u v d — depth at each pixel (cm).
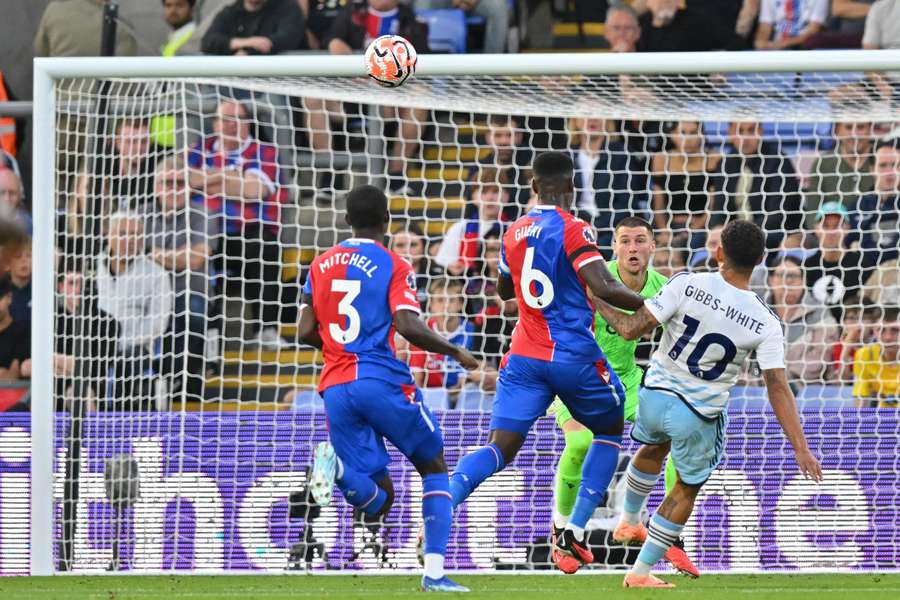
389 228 3725
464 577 2492
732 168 3612
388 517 2698
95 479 2681
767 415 2730
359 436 2005
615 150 3631
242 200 3316
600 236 3559
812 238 3444
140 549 2673
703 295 1980
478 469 2112
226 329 3528
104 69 2652
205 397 3403
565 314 2125
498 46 3950
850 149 3662
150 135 3425
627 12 3938
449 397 3189
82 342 2866
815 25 3922
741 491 2712
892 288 3391
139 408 2873
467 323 3316
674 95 3061
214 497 2703
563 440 2742
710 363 1992
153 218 3253
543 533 2716
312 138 3738
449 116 3797
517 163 3625
